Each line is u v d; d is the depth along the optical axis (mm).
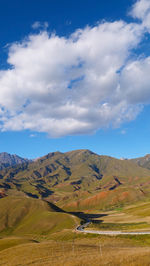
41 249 55906
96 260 35375
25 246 63625
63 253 49469
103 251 48750
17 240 85875
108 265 30703
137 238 82000
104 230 109500
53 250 54031
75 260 38125
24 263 42906
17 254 54000
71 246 59406
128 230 100812
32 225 177000
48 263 39656
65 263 36719
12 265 43000
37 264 40188
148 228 102062
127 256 34969
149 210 179625
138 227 109875
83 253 47281
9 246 78062
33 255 50125
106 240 79375
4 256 54344
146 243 71312
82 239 91812
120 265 30031
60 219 171500
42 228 163625
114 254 40031
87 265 32812
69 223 159000
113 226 130375
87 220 180875
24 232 168375
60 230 148750
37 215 197250
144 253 36031
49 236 124000
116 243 71312
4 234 173250
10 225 192125
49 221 172625
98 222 168875
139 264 29094
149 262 29609
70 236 104938
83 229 120250
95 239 85125
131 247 58844
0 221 198625
